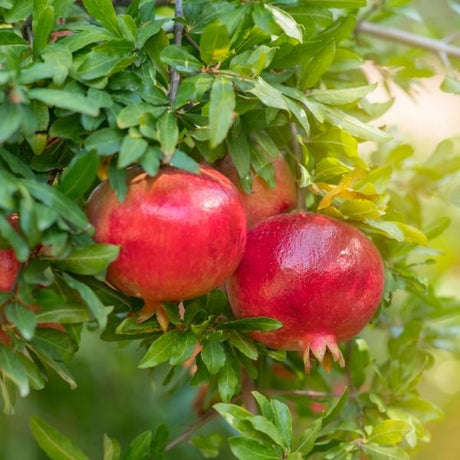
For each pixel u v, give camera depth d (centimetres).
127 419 169
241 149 133
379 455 136
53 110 130
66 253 125
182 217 126
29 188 124
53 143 131
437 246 173
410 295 152
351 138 137
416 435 141
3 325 128
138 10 134
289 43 134
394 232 134
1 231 124
